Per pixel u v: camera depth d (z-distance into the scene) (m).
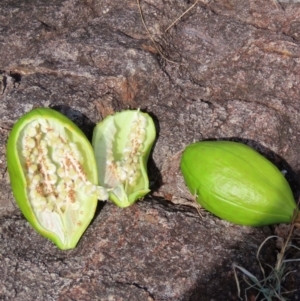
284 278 0.48
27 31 0.58
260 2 0.63
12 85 0.54
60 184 0.49
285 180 0.48
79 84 0.55
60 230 0.48
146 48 0.58
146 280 0.47
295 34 0.61
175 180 0.54
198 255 0.49
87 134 0.54
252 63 0.58
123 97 0.56
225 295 0.47
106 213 0.51
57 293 0.47
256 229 0.50
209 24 0.61
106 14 0.60
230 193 0.47
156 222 0.50
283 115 0.56
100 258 0.48
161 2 0.61
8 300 0.47
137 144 0.52
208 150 0.49
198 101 0.56
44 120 0.49
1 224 0.50
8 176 0.52
